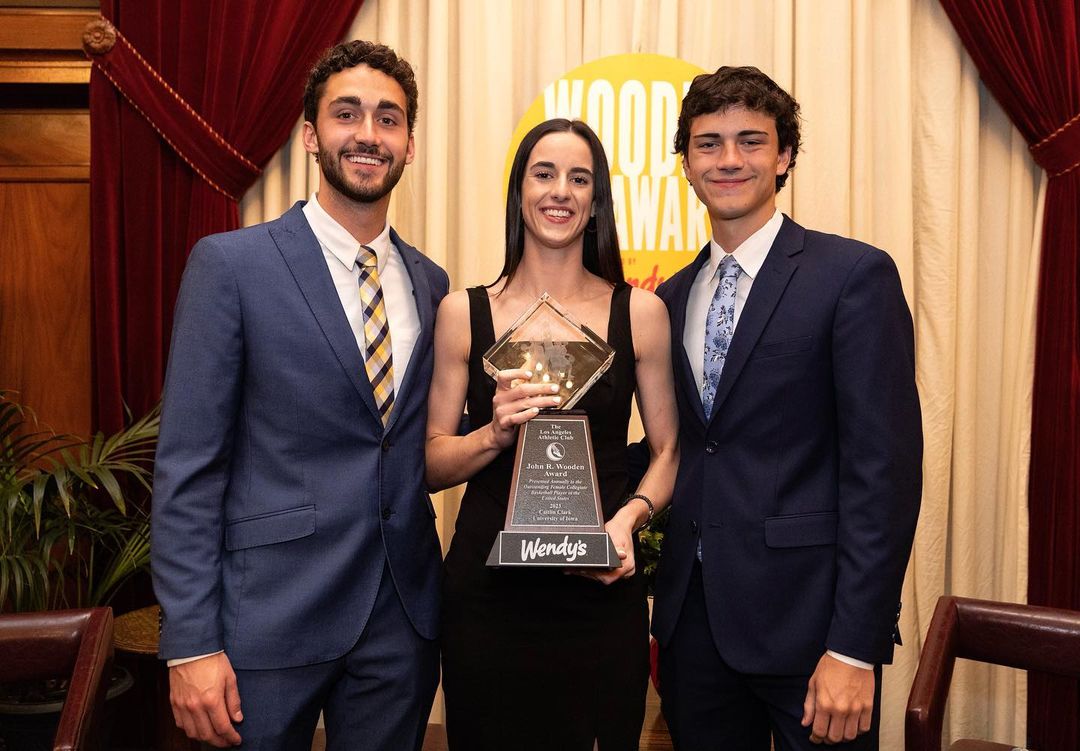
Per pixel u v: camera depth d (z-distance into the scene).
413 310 1.81
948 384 3.13
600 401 1.74
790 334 1.66
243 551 1.62
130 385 3.09
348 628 1.64
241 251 1.66
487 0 3.15
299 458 1.64
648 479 1.81
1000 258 3.24
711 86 1.73
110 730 2.71
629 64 3.09
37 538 2.53
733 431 1.70
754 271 1.76
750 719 1.78
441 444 1.77
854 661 1.57
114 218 3.07
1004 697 3.13
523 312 1.79
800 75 3.11
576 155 1.78
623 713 1.67
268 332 1.63
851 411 1.61
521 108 3.23
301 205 1.79
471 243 3.15
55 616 1.65
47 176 3.31
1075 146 3.00
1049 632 1.69
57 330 3.32
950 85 3.16
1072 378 3.00
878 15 3.17
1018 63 3.05
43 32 3.18
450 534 3.23
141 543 2.70
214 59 3.06
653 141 3.11
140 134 3.08
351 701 1.69
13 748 2.46
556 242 1.77
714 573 1.69
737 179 1.72
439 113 3.14
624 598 1.71
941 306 3.14
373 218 1.73
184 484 1.57
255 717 1.57
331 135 1.68
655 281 3.13
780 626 1.65
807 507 1.66
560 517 1.62
